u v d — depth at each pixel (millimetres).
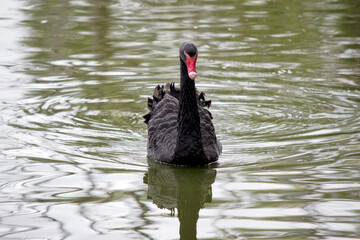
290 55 19141
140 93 16312
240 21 23016
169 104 12992
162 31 21734
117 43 20453
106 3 25922
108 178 10789
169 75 17625
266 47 19953
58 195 9906
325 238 8203
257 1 26078
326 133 13133
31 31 21562
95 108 15125
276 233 8406
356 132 13109
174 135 12023
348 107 14969
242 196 9820
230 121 14320
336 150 12000
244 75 17547
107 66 18312
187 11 24578
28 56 19078
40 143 12523
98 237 8406
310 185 10188
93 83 16938
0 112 14453
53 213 9180
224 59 18812
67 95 15953
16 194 9875
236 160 11758
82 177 10758
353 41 20375
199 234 8516
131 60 18844
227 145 12672
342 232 8375
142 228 8766
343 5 25234
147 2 26281
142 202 9789
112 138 13133
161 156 11844
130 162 11781
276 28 22141
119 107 15273
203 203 9688
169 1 26484
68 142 12695
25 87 16406
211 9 24875
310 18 23297
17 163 11328
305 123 13938
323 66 18109
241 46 20094
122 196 9984
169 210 9547
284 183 10336
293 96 15953
